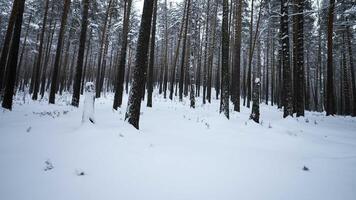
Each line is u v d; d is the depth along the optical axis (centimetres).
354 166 673
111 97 3588
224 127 1223
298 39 1872
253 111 1454
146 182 496
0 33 4056
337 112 4800
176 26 4453
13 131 838
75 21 2994
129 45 4384
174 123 1260
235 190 488
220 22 3816
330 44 2056
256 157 719
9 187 450
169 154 673
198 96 4209
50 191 443
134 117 934
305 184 537
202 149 766
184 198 442
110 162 579
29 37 4541
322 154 815
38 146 670
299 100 1825
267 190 496
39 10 3269
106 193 445
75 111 1545
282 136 1077
